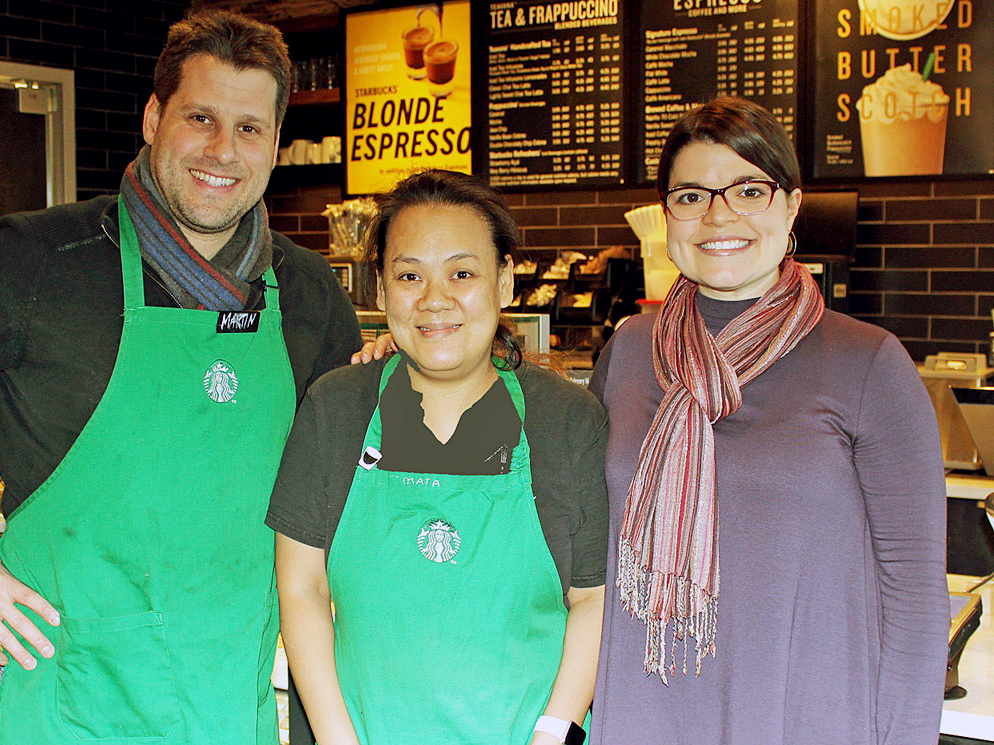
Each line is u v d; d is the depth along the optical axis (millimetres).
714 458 1308
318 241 4707
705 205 1337
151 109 1532
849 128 3561
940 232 3635
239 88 1469
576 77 3949
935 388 2902
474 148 4145
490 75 4090
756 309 1343
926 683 1219
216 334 1504
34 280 1424
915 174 3498
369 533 1332
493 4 4051
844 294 3387
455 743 1321
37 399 1447
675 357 1367
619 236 4105
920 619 1224
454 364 1314
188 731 1503
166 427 1469
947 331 3654
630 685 1343
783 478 1271
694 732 1312
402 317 1328
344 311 1760
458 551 1312
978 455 2322
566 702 1331
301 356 1658
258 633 1555
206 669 1508
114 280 1476
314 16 4391
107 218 1484
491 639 1314
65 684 1461
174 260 1486
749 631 1273
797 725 1272
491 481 1325
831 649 1263
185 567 1484
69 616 1453
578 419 1379
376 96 4289
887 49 3477
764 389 1324
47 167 4293
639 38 3826
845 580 1265
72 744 1462
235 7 4539
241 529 1526
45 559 1463
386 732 1332
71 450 1443
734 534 1292
